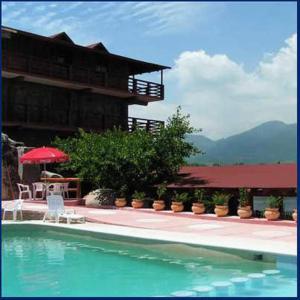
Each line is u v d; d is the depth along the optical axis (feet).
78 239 45.93
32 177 76.18
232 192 60.54
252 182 59.41
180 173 73.87
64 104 108.17
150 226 48.14
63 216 51.34
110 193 68.54
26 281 30.32
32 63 98.02
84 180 75.56
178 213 58.34
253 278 29.99
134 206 65.62
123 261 35.86
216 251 35.63
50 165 85.20
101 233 43.57
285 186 54.70
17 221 52.47
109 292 27.84
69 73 104.01
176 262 35.12
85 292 27.84
